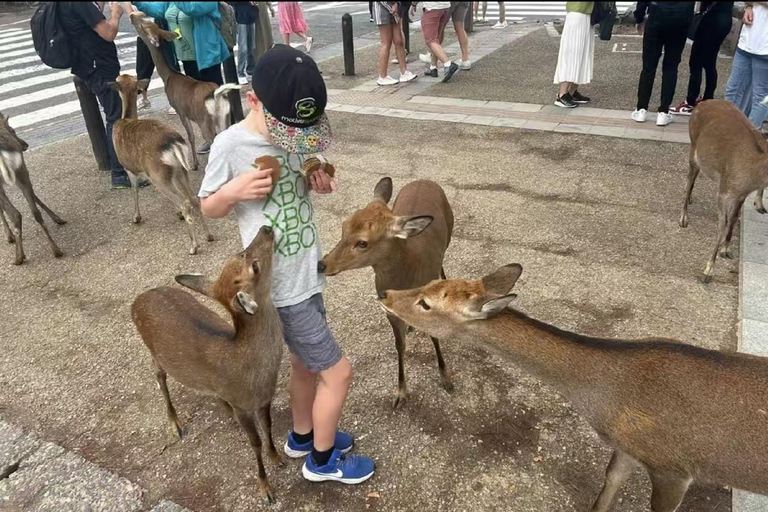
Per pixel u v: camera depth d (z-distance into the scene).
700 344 3.53
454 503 2.66
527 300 4.04
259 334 2.35
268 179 2.11
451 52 12.09
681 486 2.20
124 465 2.93
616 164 6.20
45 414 3.29
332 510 2.66
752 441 2.01
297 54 2.01
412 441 3.00
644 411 2.14
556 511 2.60
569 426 3.03
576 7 7.44
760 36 5.43
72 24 5.50
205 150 7.27
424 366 3.54
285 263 2.34
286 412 3.25
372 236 2.86
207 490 2.78
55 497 2.75
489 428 3.05
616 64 10.49
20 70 11.38
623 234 4.85
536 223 5.10
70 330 4.02
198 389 2.65
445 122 7.80
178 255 4.96
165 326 2.68
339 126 7.83
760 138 4.16
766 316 3.69
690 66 7.28
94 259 4.94
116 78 5.72
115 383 3.51
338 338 3.82
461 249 4.75
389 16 9.12
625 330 3.70
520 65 10.73
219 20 6.66
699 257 4.48
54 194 6.17
